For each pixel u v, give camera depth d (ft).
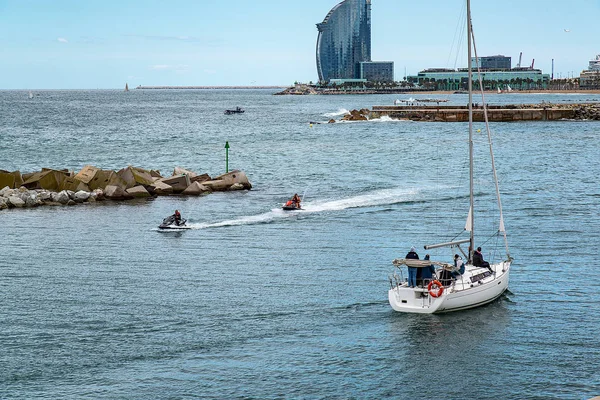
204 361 104.94
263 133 558.56
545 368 102.89
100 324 118.32
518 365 103.86
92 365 103.24
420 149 409.28
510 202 231.30
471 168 143.33
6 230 191.11
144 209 223.10
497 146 420.36
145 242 177.06
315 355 107.14
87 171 253.24
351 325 119.14
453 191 254.27
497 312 125.18
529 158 357.00
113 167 337.11
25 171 316.81
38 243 175.94
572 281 142.00
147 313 123.65
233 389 96.53
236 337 113.60
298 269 151.33
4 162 349.20
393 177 293.64
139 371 101.55
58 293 134.41
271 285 139.74
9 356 105.60
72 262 157.48
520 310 126.11
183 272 149.07
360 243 175.32
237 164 347.15
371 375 100.89
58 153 394.73
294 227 193.57
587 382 98.53
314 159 364.58
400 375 100.83
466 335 114.73
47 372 100.83
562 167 320.91
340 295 133.90
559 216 206.90
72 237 182.70
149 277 145.28
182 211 219.00
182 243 175.83
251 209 221.46
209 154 394.73
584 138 468.34
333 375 100.83
